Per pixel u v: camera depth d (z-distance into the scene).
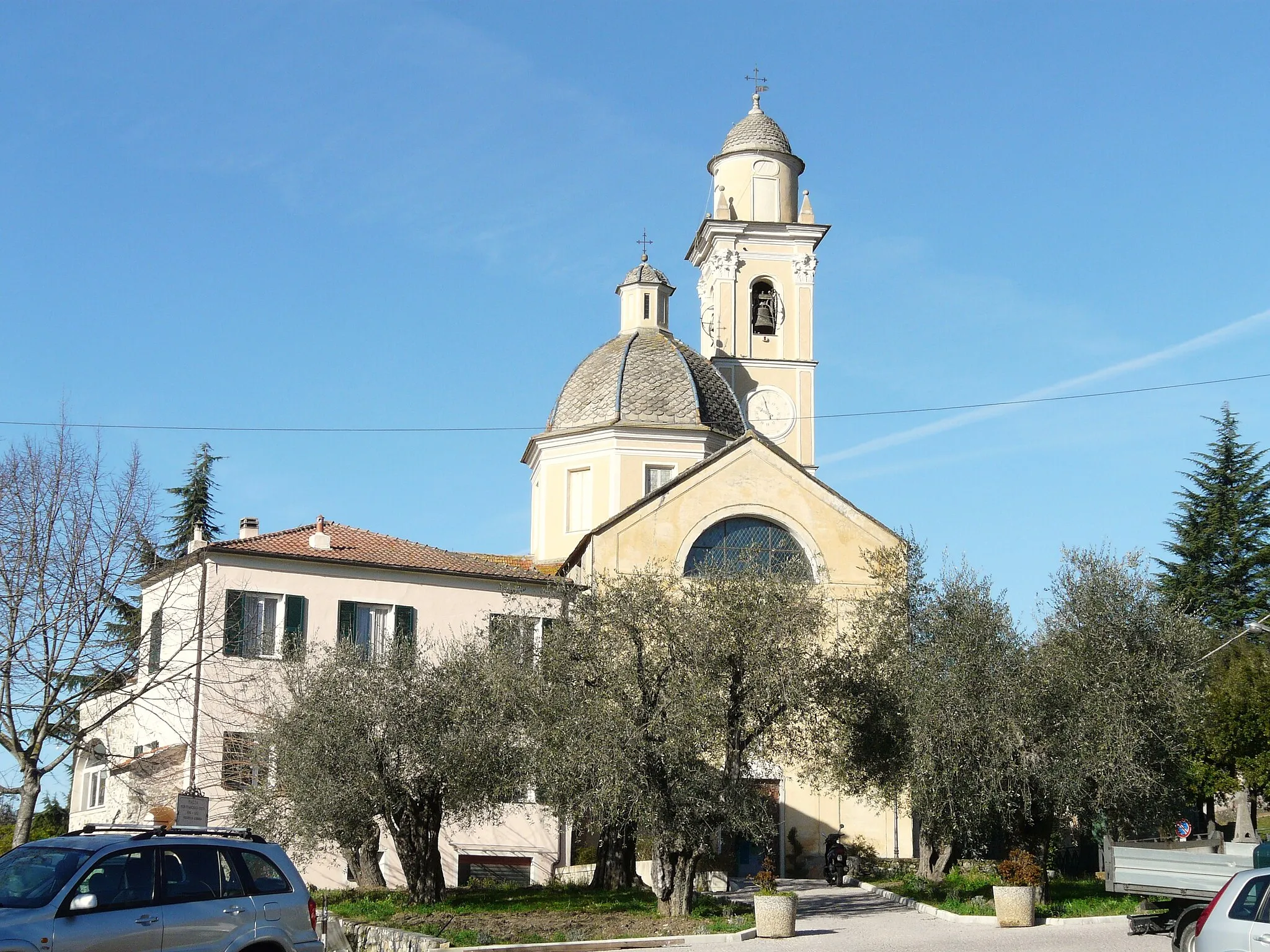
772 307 62.19
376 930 28.27
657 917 30.33
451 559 45.09
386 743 32.03
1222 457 71.19
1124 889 25.05
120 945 16.83
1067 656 32.56
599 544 44.81
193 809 27.31
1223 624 66.44
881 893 37.16
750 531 46.22
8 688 31.80
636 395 52.12
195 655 39.56
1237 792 50.53
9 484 33.16
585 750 30.09
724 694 31.75
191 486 69.62
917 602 34.38
